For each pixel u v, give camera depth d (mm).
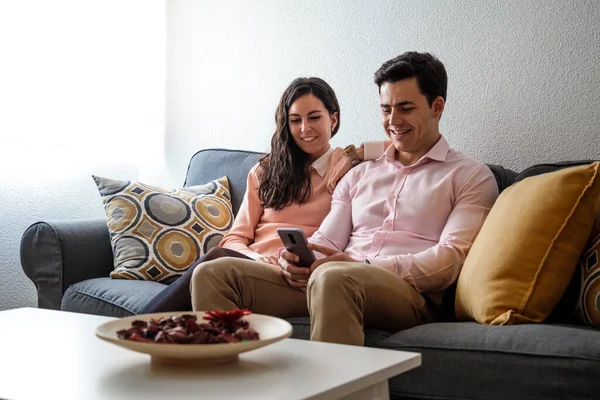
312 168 2562
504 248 1768
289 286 2090
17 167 3242
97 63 3484
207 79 3471
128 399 1068
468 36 2674
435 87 2193
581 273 1792
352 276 1778
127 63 3627
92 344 1449
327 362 1271
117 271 2504
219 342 1229
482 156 2646
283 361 1280
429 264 1987
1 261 3207
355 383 1152
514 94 2570
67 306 2422
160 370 1233
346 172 2445
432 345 1630
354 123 3000
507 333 1581
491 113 2623
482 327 1661
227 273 1977
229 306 1946
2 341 1475
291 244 1968
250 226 2623
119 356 1345
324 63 3084
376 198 2270
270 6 3254
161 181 3631
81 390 1115
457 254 1990
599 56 2400
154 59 3639
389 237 2164
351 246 2268
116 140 3607
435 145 2205
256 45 3303
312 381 1144
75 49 3387
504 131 2594
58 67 3318
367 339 1799
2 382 1164
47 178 3357
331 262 1866
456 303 1913
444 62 2732
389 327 1942
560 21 2471
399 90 2176
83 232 2564
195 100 3514
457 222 2059
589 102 2420
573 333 1526
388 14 2891
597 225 1791
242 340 1268
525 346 1518
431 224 2135
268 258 2338
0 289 3213
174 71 3576
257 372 1204
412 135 2195
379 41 2920
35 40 3225
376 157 2379
